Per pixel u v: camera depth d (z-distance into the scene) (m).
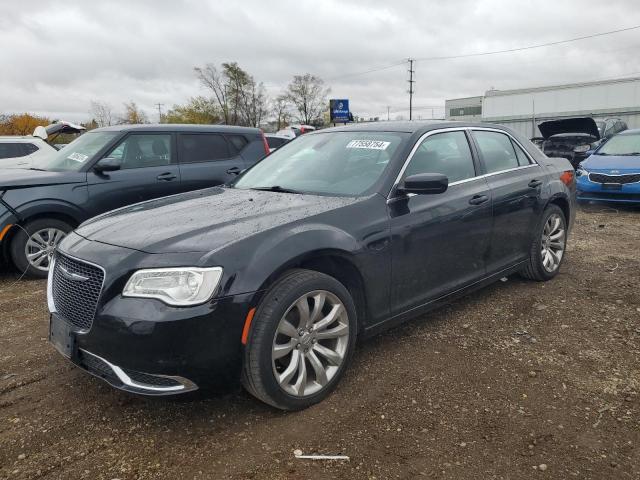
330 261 3.17
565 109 41.56
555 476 2.41
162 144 6.91
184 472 2.49
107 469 2.52
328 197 3.55
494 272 4.46
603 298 4.71
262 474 2.46
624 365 3.45
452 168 4.12
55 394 3.23
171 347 2.55
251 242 2.81
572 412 2.92
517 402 3.03
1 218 5.62
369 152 3.91
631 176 9.35
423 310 3.80
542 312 4.41
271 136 17.52
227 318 2.64
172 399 2.64
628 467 2.47
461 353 3.67
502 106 45.50
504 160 4.74
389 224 3.43
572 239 7.26
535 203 4.82
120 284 2.69
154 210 3.54
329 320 3.04
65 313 2.98
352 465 2.51
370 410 2.97
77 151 6.67
